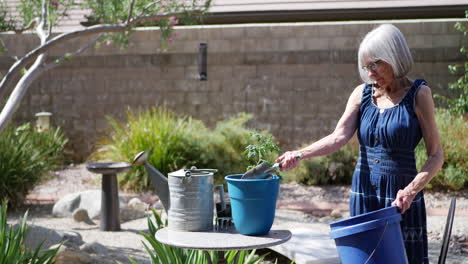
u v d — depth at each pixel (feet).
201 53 41.73
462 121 34.17
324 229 23.31
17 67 19.03
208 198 10.03
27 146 29.32
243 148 34.63
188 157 33.22
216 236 9.53
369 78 10.52
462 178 30.53
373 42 9.92
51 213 27.53
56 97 43.91
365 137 10.59
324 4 44.83
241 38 41.45
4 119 18.56
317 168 34.14
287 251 18.16
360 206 10.67
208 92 42.14
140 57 42.80
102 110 43.45
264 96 41.42
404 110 10.12
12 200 27.84
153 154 32.22
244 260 14.20
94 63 43.39
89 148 43.62
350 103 11.06
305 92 40.86
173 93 42.63
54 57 43.55
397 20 43.04
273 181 9.52
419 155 31.96
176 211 9.92
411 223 10.23
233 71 41.73
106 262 18.37
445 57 39.17
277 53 41.06
